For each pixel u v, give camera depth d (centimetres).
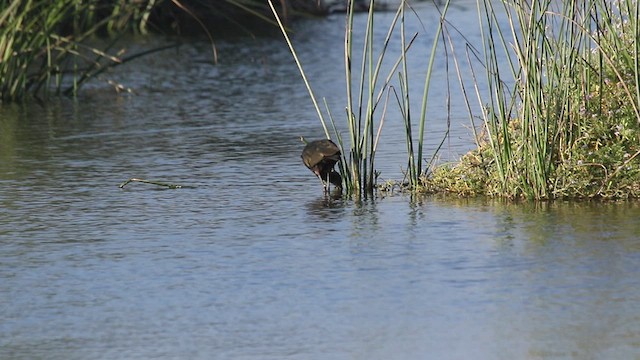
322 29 4875
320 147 2114
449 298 1544
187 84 3722
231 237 1883
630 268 1636
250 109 3216
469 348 1366
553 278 1608
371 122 2152
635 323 1427
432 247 1778
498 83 2005
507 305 1508
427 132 2712
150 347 1403
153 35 4816
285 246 1817
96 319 1509
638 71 1948
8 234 1936
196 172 2408
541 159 2008
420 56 4022
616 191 2002
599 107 2012
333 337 1416
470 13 5019
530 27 1936
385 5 5400
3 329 1480
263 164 2475
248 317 1497
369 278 1639
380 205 2064
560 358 1326
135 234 1917
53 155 2642
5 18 3447
